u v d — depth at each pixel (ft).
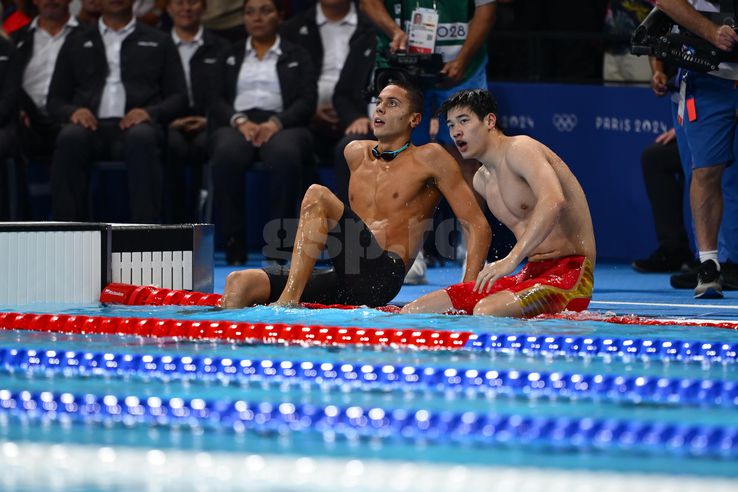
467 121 58.34
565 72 104.99
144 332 53.67
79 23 104.99
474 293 58.03
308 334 51.42
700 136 73.56
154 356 45.93
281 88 98.99
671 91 81.87
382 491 27.71
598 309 63.98
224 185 96.63
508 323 53.52
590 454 31.58
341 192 93.81
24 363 47.26
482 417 34.40
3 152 97.86
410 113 63.00
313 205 58.49
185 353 47.34
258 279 59.72
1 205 98.78
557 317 56.39
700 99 73.56
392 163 63.36
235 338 52.11
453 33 86.89
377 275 60.80
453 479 28.40
